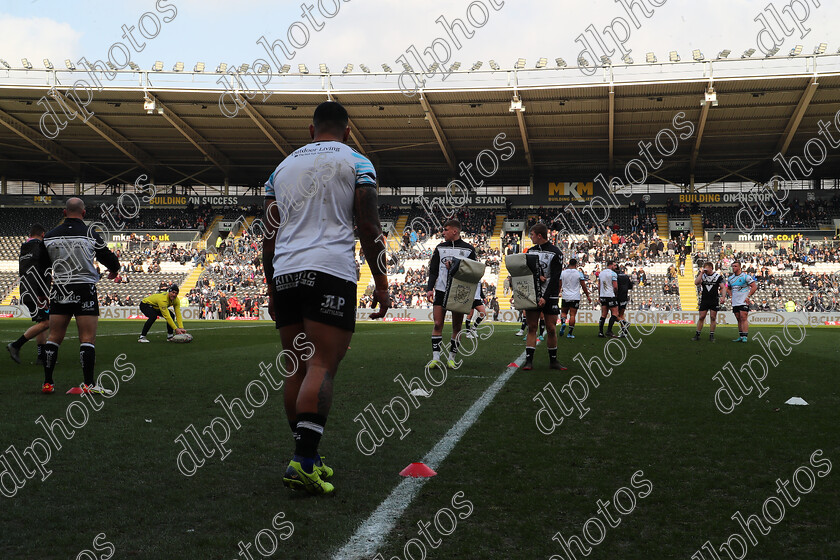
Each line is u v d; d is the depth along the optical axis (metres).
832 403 5.30
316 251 2.96
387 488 2.96
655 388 6.07
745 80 28.77
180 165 41.72
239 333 15.17
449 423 4.41
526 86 30.45
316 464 3.03
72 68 30.83
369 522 2.52
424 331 16.59
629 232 38.03
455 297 7.49
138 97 31.77
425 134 36.25
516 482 3.06
